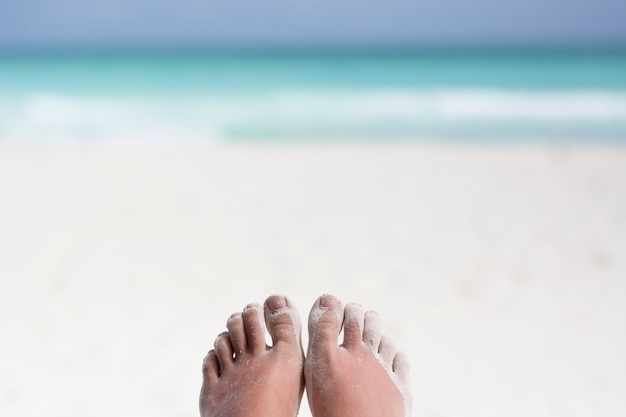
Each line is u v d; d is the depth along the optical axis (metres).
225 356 0.72
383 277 1.00
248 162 1.53
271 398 0.67
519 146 1.76
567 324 0.89
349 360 0.70
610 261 1.04
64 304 0.93
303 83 3.56
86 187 1.35
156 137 2.04
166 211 1.22
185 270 1.02
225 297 0.95
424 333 0.87
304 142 1.84
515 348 0.85
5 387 0.78
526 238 1.12
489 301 0.94
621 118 2.36
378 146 1.73
